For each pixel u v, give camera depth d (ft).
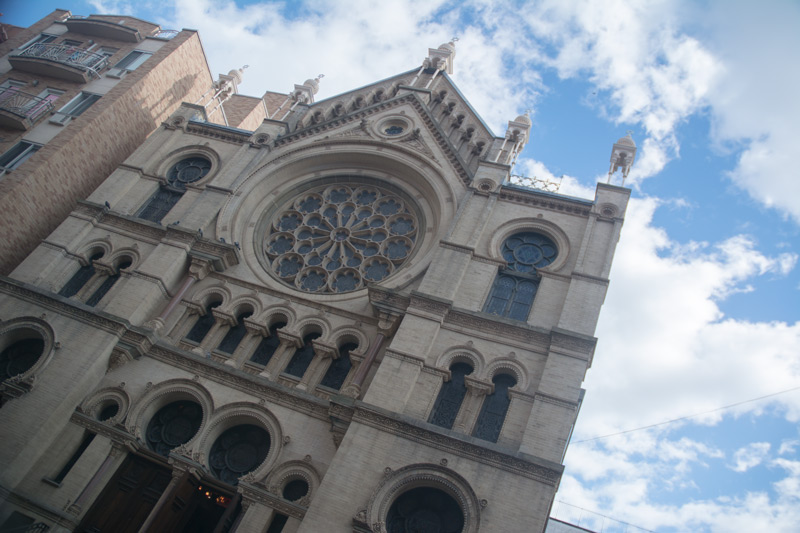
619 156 111.24
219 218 108.99
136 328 92.94
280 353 94.94
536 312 93.09
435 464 76.95
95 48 146.10
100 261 104.32
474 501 74.64
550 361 85.30
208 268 103.30
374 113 124.98
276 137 122.01
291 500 81.20
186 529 85.81
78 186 120.78
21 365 93.86
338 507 75.05
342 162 119.65
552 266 98.37
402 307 94.02
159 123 137.90
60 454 84.99
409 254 106.73
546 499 74.18
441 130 117.80
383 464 77.82
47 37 149.59
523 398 84.02
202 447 85.15
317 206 117.29
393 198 115.85
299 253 109.40
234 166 116.78
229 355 96.07
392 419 80.38
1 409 85.76
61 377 88.69
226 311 98.89
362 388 89.30
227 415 87.25
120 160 129.59
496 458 77.15
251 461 86.07
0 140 122.62
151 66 134.72
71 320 94.07
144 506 83.05
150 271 100.22
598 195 105.29
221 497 83.97
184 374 91.45
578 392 82.28
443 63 138.41
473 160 122.52
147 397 89.10
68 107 130.93
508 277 99.66
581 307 91.20
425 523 76.48
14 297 96.99
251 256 106.93
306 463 82.17
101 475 83.05
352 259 108.47
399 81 138.82
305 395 87.45
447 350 89.15
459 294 95.45
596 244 99.04
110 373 91.97
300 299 100.12
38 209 113.29
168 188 118.73
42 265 102.99
